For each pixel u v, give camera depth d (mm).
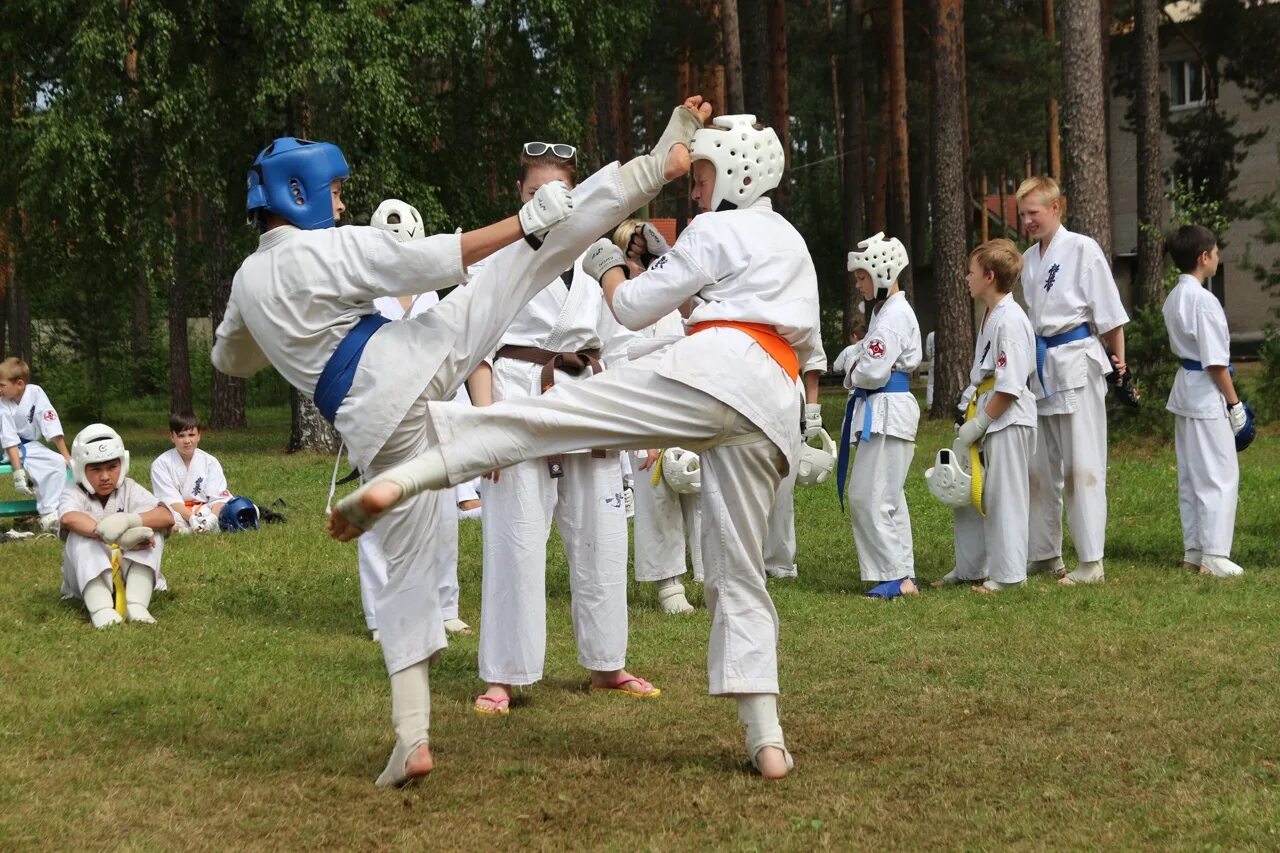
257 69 18016
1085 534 8047
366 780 4273
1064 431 8094
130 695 5297
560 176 5520
